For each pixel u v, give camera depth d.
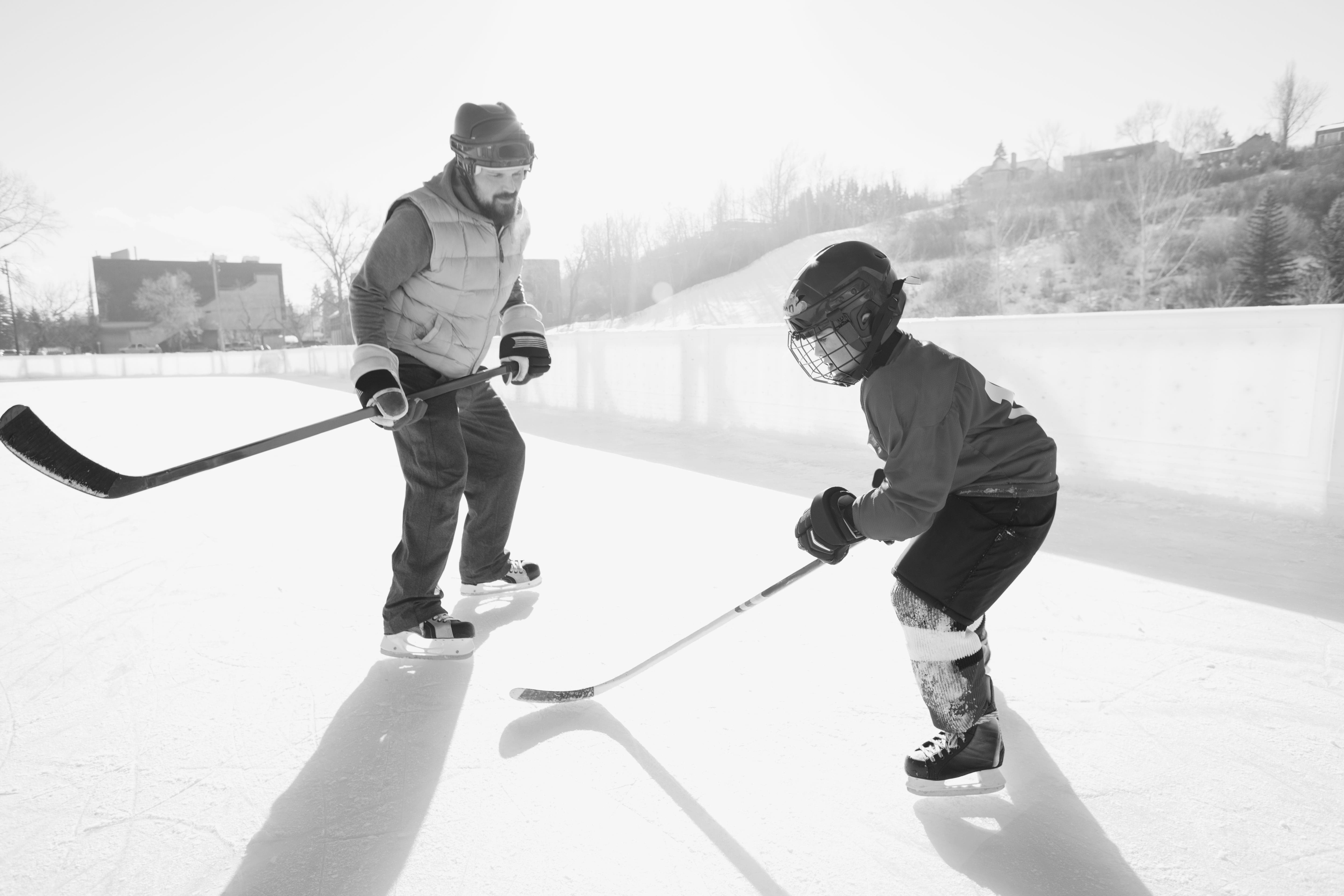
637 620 2.72
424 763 1.85
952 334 5.01
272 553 3.66
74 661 2.47
